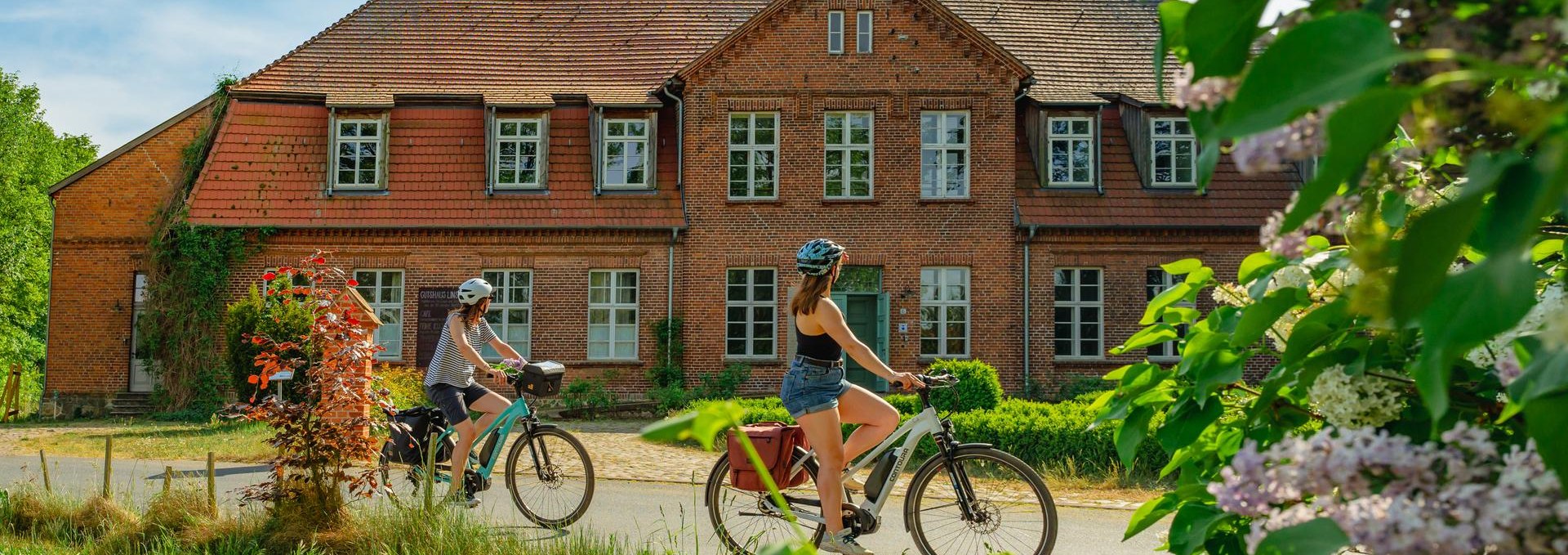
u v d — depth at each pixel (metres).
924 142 24.48
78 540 7.57
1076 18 28.27
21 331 42.50
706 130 24.14
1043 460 12.27
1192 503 2.16
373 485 7.28
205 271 23.20
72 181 24.41
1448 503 1.27
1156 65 1.16
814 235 24.11
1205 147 1.14
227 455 13.60
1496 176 0.92
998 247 24.22
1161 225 24.12
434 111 25.09
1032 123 25.28
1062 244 24.36
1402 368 1.79
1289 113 0.86
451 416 8.12
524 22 27.41
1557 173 0.88
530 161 24.53
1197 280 2.44
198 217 23.31
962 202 24.19
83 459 13.86
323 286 7.57
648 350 23.95
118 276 24.31
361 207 23.84
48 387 24.03
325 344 7.39
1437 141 1.05
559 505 8.14
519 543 6.77
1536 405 1.16
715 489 6.77
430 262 23.83
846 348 5.91
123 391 24.11
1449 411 1.81
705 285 23.97
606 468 12.48
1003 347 24.09
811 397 5.93
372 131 24.42
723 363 23.84
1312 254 2.22
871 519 6.12
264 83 25.23
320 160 24.33
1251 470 1.45
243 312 21.06
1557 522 1.19
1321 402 1.80
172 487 8.03
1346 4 1.08
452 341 8.20
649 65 26.41
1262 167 1.07
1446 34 1.02
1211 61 1.09
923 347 24.14
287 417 7.18
